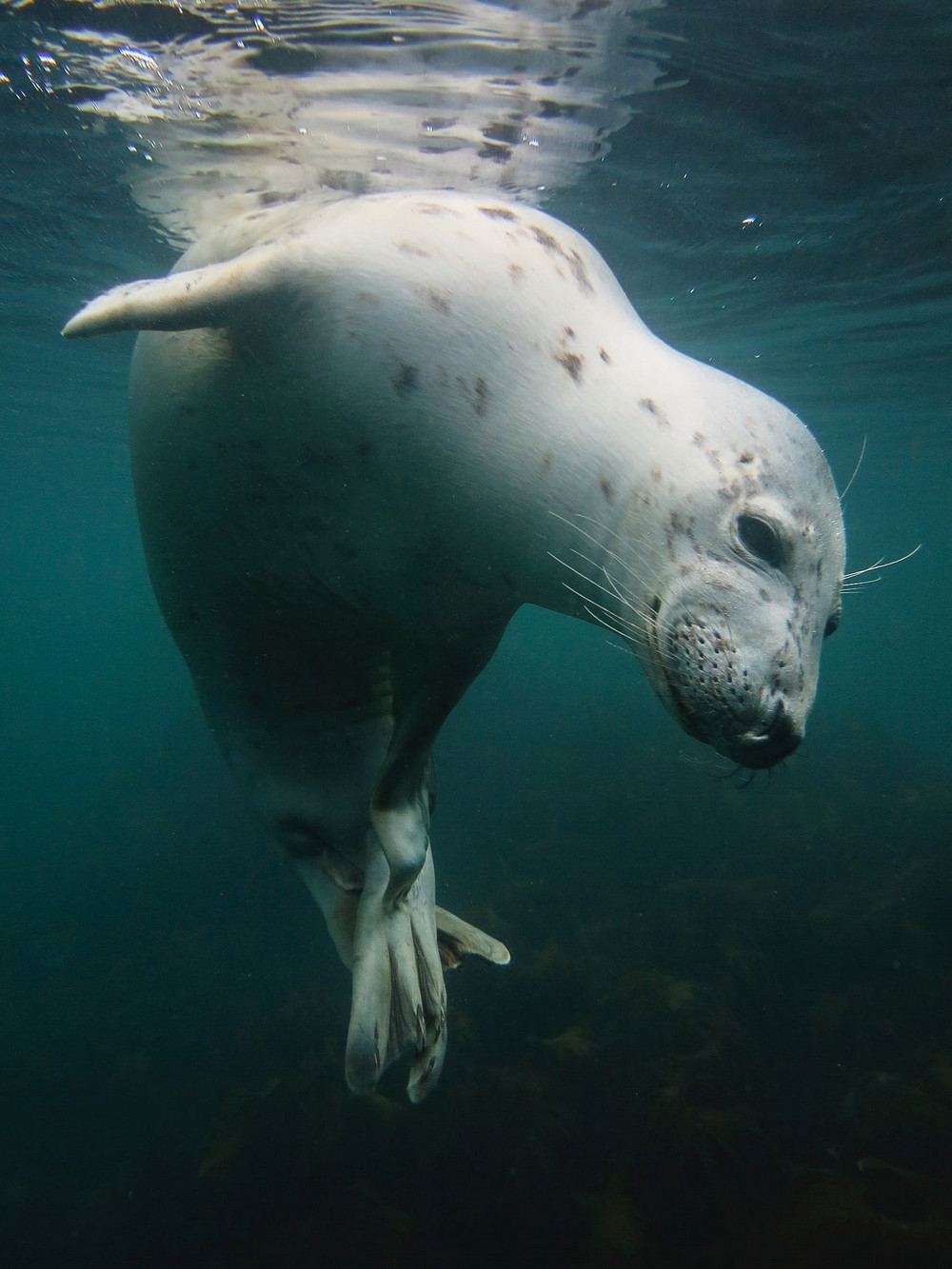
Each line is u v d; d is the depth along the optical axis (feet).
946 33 16.92
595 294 9.20
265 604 8.92
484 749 61.52
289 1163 20.27
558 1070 23.00
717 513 8.20
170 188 22.86
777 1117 21.59
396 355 7.50
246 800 10.66
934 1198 16.83
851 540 176.14
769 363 48.52
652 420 8.43
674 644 8.05
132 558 215.31
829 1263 15.17
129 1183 23.08
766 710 7.79
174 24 15.80
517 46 16.87
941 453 78.13
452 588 8.30
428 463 7.70
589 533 8.23
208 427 7.95
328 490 7.86
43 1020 35.29
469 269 8.02
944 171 23.70
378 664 10.09
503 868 41.06
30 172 22.85
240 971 36.58
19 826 65.46
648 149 21.70
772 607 8.05
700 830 43.42
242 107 18.65
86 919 43.83
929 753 76.48
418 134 20.15
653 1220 17.26
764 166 22.99
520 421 7.93
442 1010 8.52
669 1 15.55
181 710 66.69
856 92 19.15
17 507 129.08
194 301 7.08
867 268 32.14
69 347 43.37
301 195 22.75
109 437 69.97
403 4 15.25
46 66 17.35
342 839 10.16
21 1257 21.24
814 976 29.48
